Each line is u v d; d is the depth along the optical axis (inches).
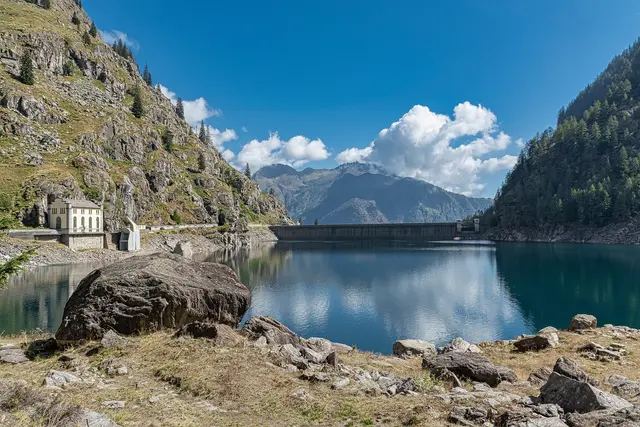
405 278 4141.2
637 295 3154.5
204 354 759.7
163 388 629.3
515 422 485.7
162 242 6752.0
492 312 2714.1
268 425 513.3
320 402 589.9
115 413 510.3
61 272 3890.3
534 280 3907.5
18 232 4530.0
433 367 841.5
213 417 526.6
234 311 1040.2
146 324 898.7
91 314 877.2
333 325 2427.4
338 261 5762.8
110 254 5255.9
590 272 4298.7
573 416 490.0
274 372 706.2
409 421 523.8
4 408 461.4
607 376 831.1
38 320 2219.5
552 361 1060.5
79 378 653.3
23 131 6579.7
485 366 816.3
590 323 1450.5
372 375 783.1
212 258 6274.6
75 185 5748.0
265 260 5954.7
